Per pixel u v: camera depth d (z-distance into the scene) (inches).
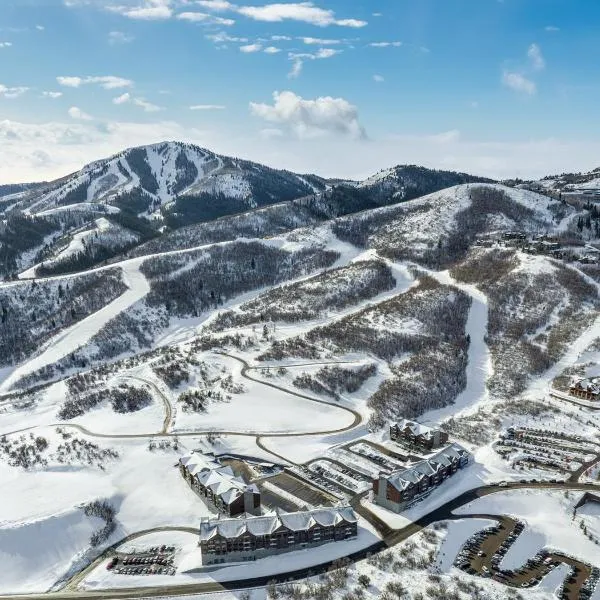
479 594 3395.7
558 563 3789.4
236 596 3533.5
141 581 3725.4
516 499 4490.7
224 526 3878.0
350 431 5782.5
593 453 5226.4
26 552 4092.0
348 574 3639.3
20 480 5017.2
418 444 5398.6
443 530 4094.5
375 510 4409.5
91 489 4805.6
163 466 5157.5
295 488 4766.2
